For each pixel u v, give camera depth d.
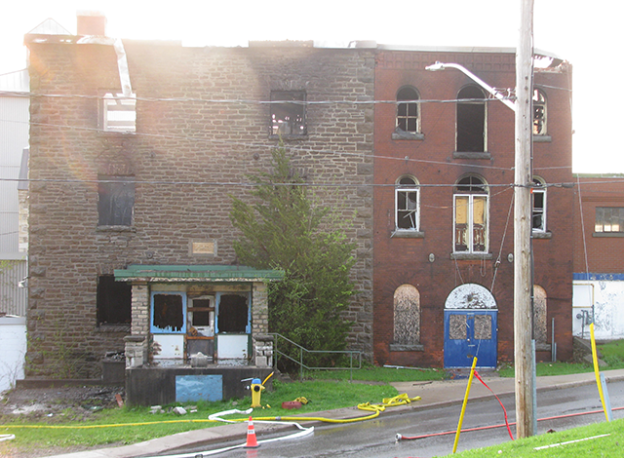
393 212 21.34
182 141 20.78
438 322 21.38
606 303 23.84
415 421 14.27
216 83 21.02
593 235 23.97
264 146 20.97
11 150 26.62
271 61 21.20
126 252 20.41
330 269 19.00
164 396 15.44
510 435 11.82
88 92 20.61
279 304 18.83
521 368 11.64
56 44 20.48
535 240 21.84
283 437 12.87
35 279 20.16
